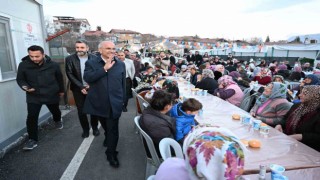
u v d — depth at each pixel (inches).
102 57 112.7
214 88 205.8
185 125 99.1
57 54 232.1
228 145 40.2
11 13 151.3
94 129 159.9
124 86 120.2
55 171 113.0
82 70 145.1
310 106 105.5
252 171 63.8
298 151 77.8
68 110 224.8
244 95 179.0
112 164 117.6
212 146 40.0
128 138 158.6
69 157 127.9
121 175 111.4
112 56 109.3
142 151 138.3
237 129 100.3
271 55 861.2
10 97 144.7
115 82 110.7
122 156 131.6
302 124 106.4
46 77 137.8
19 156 127.6
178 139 97.8
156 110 92.9
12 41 151.6
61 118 186.4
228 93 175.3
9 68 149.3
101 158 127.6
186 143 47.0
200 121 111.8
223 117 119.9
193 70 294.7
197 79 258.1
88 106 113.0
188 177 46.8
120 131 172.1
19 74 131.2
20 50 161.8
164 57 410.0
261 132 94.6
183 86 243.0
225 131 46.2
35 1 184.1
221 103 154.5
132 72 230.1
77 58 144.4
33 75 132.6
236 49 863.7
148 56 697.6
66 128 174.2
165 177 49.5
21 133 153.9
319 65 512.4
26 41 171.0
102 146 142.9
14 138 144.6
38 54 129.8
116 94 111.5
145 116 92.7
